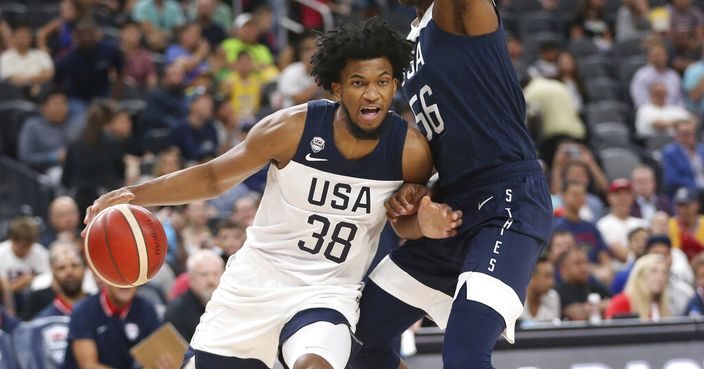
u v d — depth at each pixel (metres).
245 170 6.53
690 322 10.32
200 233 13.66
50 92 17.22
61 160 16.67
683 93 22.02
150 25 21.16
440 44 6.56
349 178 6.42
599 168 18.44
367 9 22.86
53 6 22.36
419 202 6.51
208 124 17.02
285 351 6.39
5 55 19.11
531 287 11.80
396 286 6.91
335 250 6.52
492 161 6.56
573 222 14.69
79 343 10.34
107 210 6.43
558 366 10.11
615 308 12.20
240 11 23.44
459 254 6.68
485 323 6.18
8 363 10.66
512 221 6.45
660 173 18.58
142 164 16.22
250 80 19.33
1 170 16.25
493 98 6.55
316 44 6.42
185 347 9.29
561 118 18.66
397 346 7.56
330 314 6.38
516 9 25.56
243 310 6.57
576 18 24.52
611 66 23.03
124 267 6.33
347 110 6.28
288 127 6.40
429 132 6.69
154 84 19.62
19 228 13.05
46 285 11.96
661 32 24.22
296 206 6.49
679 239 15.58
